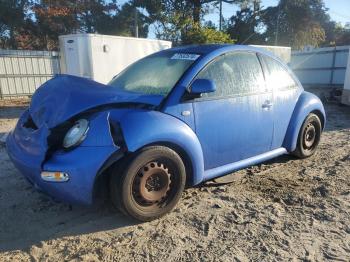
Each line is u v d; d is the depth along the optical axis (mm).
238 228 3551
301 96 5367
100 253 3180
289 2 39656
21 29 30859
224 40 22719
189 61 4148
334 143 6820
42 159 3318
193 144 3791
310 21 40250
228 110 4184
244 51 4598
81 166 3230
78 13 31312
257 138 4617
